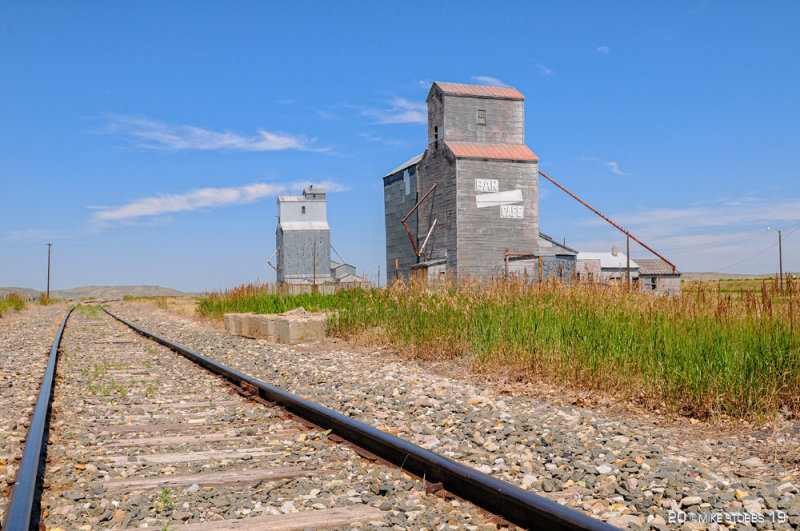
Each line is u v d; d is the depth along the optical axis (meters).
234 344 17.55
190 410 8.41
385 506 4.39
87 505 4.50
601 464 5.44
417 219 40.91
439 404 8.18
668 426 7.08
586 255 47.50
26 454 5.34
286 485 5.00
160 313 41.72
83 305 61.97
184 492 4.82
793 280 8.65
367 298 17.95
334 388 9.78
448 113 37.31
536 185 37.72
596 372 8.93
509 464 5.53
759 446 6.08
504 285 14.01
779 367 7.43
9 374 12.06
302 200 70.44
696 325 8.91
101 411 8.33
